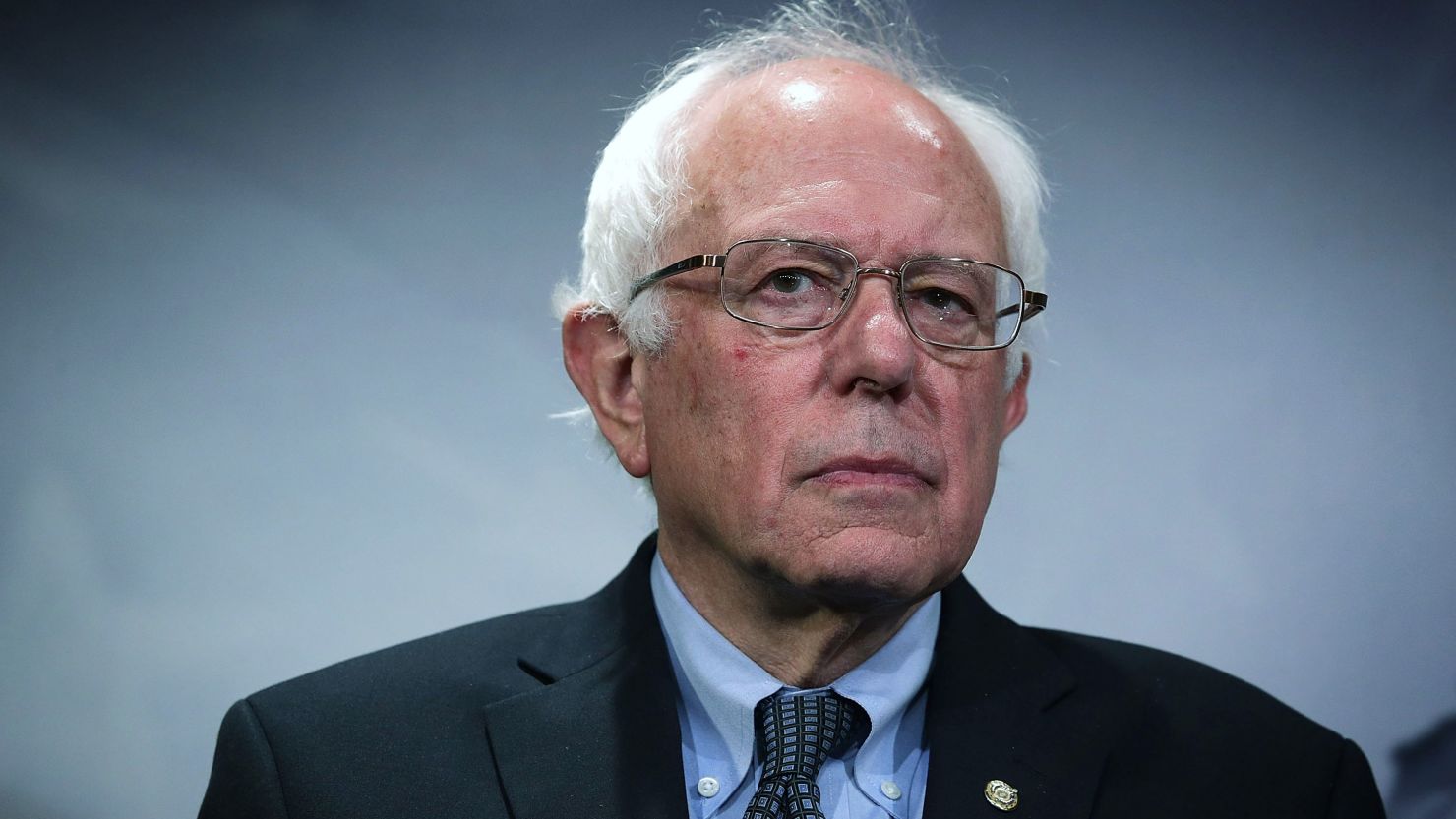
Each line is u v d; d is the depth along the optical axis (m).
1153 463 9.00
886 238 4.75
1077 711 5.36
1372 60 9.24
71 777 8.44
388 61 9.34
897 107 5.07
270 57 9.23
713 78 5.45
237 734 5.29
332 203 9.16
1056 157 9.20
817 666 4.99
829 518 4.56
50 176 8.95
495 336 9.15
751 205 4.86
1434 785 8.59
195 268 9.00
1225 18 9.36
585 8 9.37
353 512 8.86
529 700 5.23
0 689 8.45
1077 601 8.84
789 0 9.20
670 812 4.83
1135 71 9.31
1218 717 5.60
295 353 8.99
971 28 9.22
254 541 8.77
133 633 8.60
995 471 5.07
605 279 5.41
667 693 5.13
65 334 8.83
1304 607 8.83
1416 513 8.85
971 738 5.08
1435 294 9.04
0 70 8.95
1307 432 8.98
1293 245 9.15
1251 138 9.25
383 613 8.78
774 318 4.75
